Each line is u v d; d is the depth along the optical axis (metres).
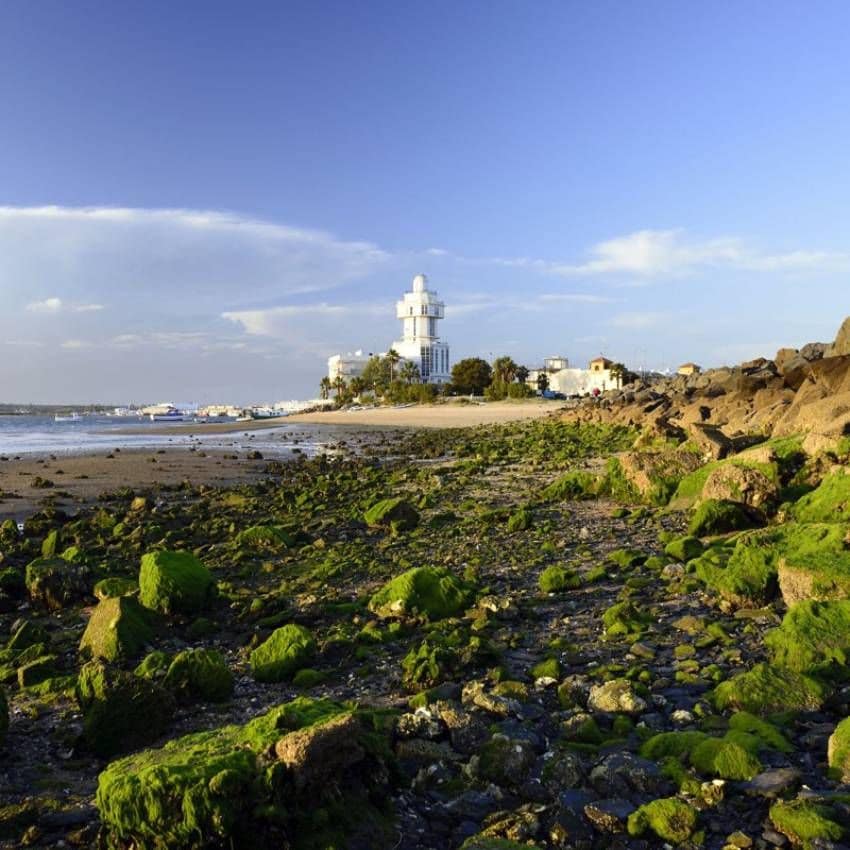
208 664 8.15
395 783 5.72
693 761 5.90
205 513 23.34
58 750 7.12
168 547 17.64
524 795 5.68
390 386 183.88
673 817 5.08
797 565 9.55
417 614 10.70
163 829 4.74
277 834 4.78
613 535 15.83
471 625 10.20
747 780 5.60
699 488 17.84
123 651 9.84
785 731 6.45
